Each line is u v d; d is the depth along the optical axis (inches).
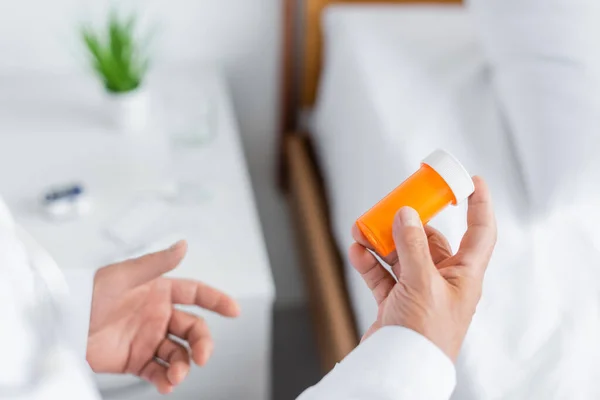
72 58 51.2
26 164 42.0
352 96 45.1
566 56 36.4
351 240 41.0
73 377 18.0
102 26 50.1
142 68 45.5
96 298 27.1
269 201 61.1
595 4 37.2
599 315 28.8
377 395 17.2
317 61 54.2
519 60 38.0
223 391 38.6
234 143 45.1
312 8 51.8
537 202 33.2
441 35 47.3
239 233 38.2
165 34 51.8
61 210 38.1
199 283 29.9
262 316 36.1
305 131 57.7
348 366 18.0
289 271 59.0
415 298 18.4
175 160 43.1
